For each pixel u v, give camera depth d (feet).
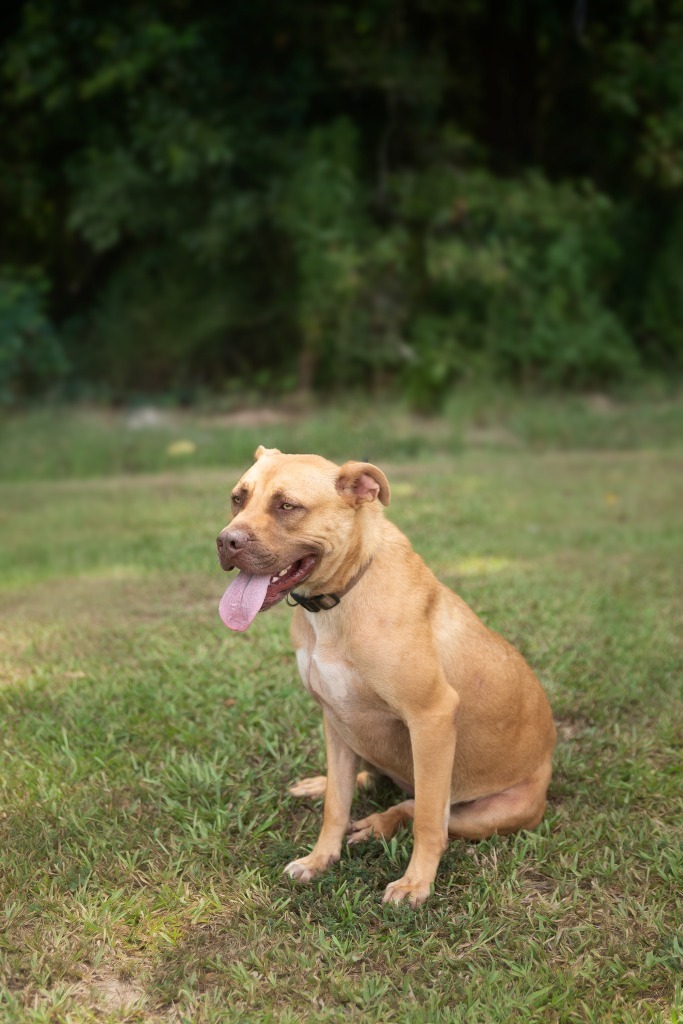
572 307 60.85
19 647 19.26
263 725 15.15
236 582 10.87
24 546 28.45
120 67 52.54
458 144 60.13
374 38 58.49
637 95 62.39
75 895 10.94
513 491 36.58
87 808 12.84
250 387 59.00
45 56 54.44
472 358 58.03
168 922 10.55
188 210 56.90
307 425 51.08
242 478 11.32
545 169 66.54
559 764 14.23
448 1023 8.98
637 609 21.45
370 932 10.53
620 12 61.77
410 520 30.55
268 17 57.00
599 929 10.48
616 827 12.51
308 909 10.87
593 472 42.04
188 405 57.67
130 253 61.00
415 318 59.26
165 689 16.55
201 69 54.65
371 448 47.60
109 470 44.91
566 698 16.44
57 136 57.93
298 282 58.59
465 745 12.05
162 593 23.25
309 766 14.21
